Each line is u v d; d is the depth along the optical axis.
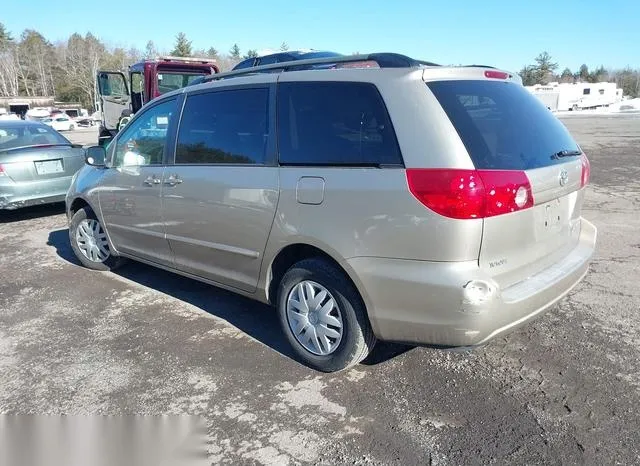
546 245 3.08
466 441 2.65
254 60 10.28
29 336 3.97
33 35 116.50
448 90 2.83
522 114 3.11
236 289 3.84
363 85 2.98
